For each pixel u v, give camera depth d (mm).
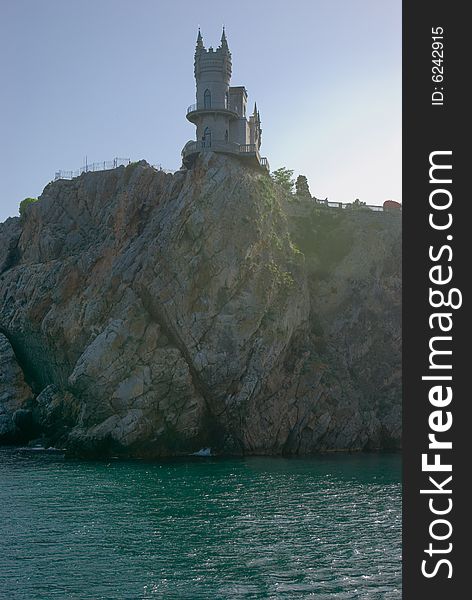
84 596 29984
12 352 94312
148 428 72375
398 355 88500
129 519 42781
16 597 29875
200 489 52750
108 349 73000
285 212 92625
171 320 74750
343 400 81438
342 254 91500
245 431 76750
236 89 99500
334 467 65375
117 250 84875
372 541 37906
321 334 87375
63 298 85938
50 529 40469
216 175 79438
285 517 43406
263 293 77125
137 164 94938
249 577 32219
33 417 88312
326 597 29859
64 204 99500
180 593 30297
